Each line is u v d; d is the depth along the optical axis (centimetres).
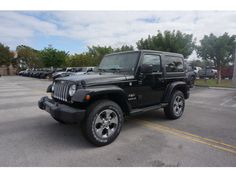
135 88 411
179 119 525
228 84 1600
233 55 1644
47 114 566
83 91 320
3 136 387
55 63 3088
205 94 1062
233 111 631
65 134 399
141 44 1919
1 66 5022
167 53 502
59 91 382
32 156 302
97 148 333
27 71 3834
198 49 1758
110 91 344
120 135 398
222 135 399
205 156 304
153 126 460
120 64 445
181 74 550
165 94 492
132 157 301
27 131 417
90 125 325
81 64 3080
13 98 869
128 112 393
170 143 355
